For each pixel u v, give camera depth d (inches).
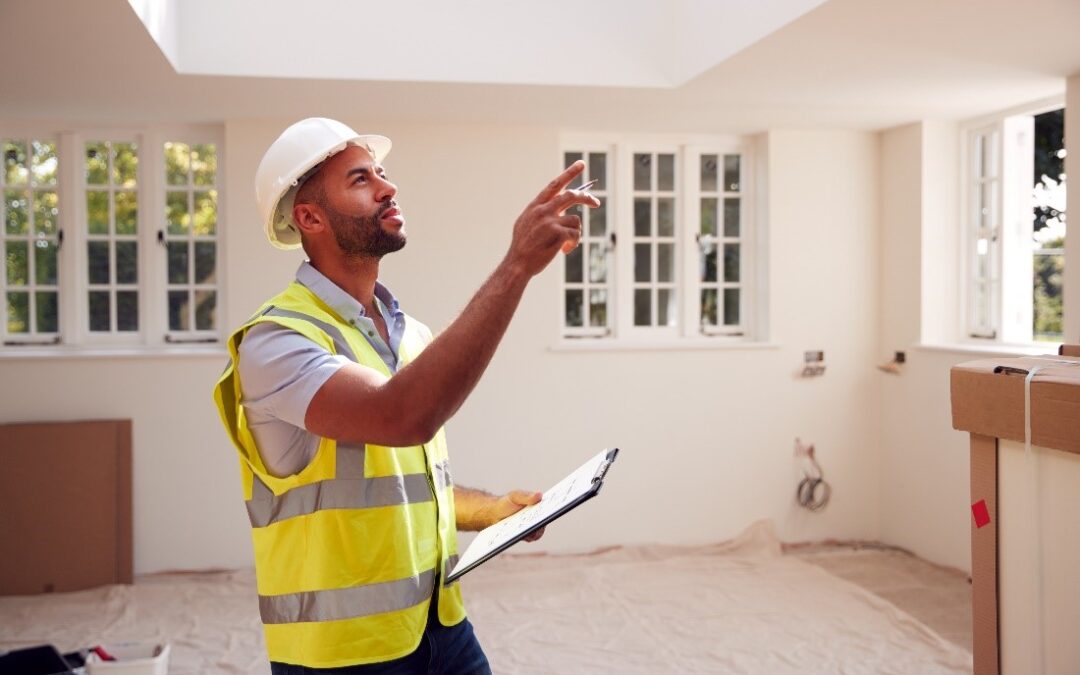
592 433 232.4
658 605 195.3
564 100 199.8
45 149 222.7
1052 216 280.4
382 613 63.8
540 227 55.6
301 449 64.2
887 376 241.3
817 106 209.5
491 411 228.5
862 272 243.8
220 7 174.4
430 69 180.4
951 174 229.5
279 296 68.2
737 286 246.1
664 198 242.2
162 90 187.5
